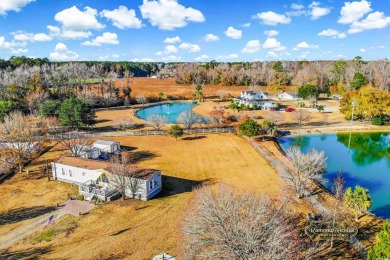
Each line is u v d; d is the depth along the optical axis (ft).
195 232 61.05
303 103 319.06
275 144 181.06
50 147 173.27
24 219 95.35
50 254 77.36
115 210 100.42
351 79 423.23
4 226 91.50
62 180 125.70
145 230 87.66
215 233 57.00
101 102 329.72
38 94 269.64
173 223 91.09
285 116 266.36
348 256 70.38
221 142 185.98
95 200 106.83
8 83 298.56
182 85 534.37
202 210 64.44
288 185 114.42
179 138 197.36
